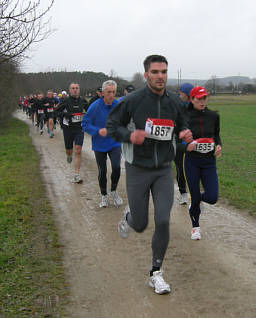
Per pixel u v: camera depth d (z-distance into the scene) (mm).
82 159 10609
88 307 3117
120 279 3611
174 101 3340
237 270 3750
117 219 5414
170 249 4316
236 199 6273
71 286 3465
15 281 3461
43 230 4848
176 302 3178
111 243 4512
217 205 6035
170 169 3447
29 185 7234
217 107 48062
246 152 12359
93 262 3986
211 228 5000
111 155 5832
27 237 4562
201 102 4410
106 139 5781
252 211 5652
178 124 3449
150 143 3246
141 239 4629
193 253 4191
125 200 6410
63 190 7051
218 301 3176
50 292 3320
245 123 25547
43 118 17453
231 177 8289
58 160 10398
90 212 5754
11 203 5855
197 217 4621
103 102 5859
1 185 7070
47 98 16328
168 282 3533
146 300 3223
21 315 2936
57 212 5730
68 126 7824
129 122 3332
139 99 3227
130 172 3369
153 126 3186
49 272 3697
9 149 12312
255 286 3422
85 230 4973
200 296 3266
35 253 4125
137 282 3549
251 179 8078
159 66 3096
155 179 3369
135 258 4082
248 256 4078
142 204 3402
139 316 2984
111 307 3123
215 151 4520
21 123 25547
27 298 3191
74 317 2967
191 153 4492
